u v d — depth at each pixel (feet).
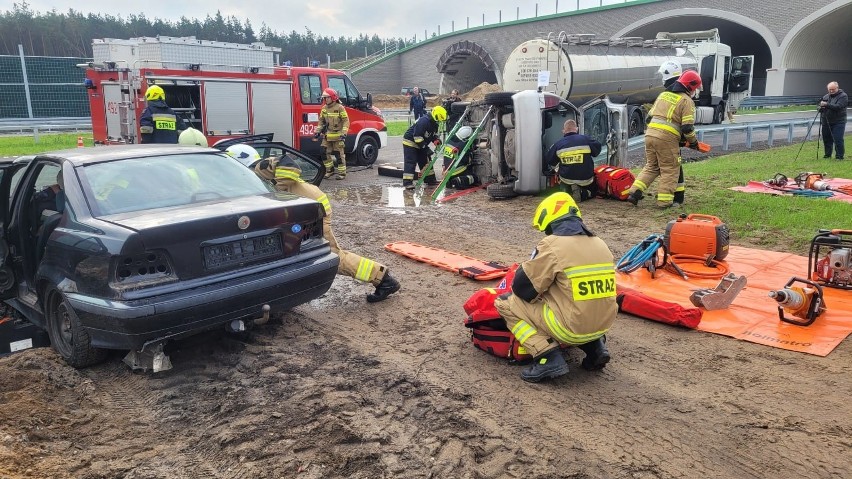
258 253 15.06
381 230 30.58
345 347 16.43
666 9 148.56
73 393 13.99
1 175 16.99
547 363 14.14
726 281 18.80
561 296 13.89
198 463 11.18
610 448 11.59
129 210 14.76
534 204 36.70
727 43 176.35
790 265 22.77
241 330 15.02
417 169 49.03
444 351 16.21
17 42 263.49
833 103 47.57
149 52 43.14
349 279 22.93
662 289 20.79
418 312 19.29
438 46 187.73
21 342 17.13
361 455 11.27
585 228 14.06
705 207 32.89
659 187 33.12
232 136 44.39
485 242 28.07
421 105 91.35
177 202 15.42
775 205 32.45
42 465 10.99
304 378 14.48
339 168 48.03
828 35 144.15
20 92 98.99
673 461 11.18
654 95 63.93
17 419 12.53
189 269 13.82
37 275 15.23
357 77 193.98
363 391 13.82
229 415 12.83
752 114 109.60
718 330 17.17
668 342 16.63
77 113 104.17
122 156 16.38
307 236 16.44
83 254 13.74
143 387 14.32
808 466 10.98
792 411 12.86
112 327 13.30
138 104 40.40
